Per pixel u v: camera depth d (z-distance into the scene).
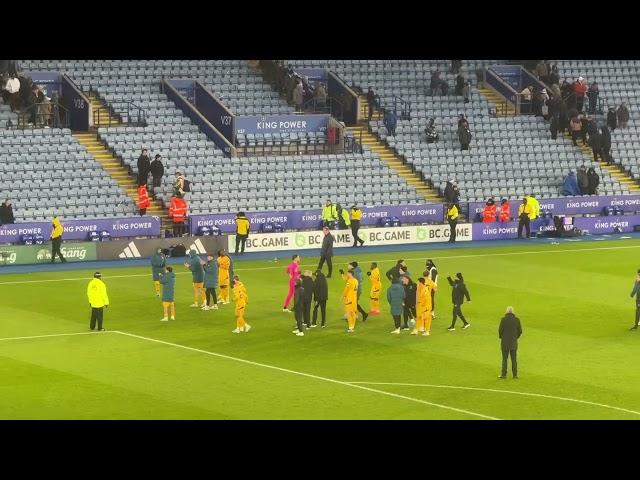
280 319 147.75
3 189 192.25
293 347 134.75
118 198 196.62
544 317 149.62
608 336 140.12
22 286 166.50
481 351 133.12
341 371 125.06
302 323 141.50
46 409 111.38
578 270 180.50
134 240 188.00
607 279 173.50
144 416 109.44
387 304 156.50
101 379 121.38
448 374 124.06
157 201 199.88
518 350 133.62
